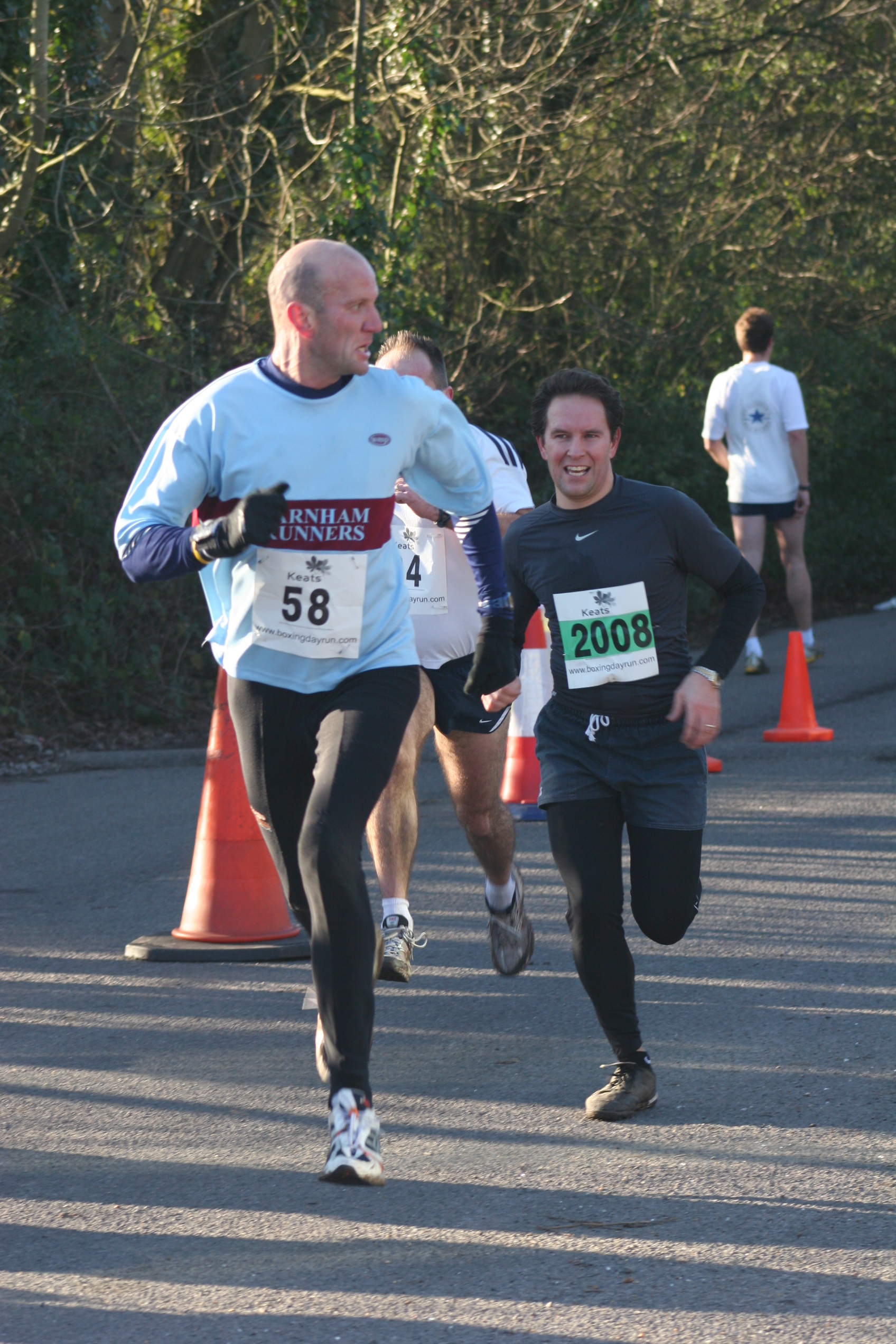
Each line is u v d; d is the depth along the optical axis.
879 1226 8.21
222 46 34.50
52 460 27.25
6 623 26.23
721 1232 8.18
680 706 9.73
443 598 12.32
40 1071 11.05
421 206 32.56
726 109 40.88
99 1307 7.49
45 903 15.79
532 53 34.19
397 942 12.02
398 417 8.81
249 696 8.95
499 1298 7.49
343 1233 8.29
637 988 12.58
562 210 38.62
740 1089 10.31
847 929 14.08
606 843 10.05
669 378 40.62
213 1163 9.35
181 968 13.67
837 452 43.50
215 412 8.57
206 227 34.44
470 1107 10.16
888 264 44.41
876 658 31.47
